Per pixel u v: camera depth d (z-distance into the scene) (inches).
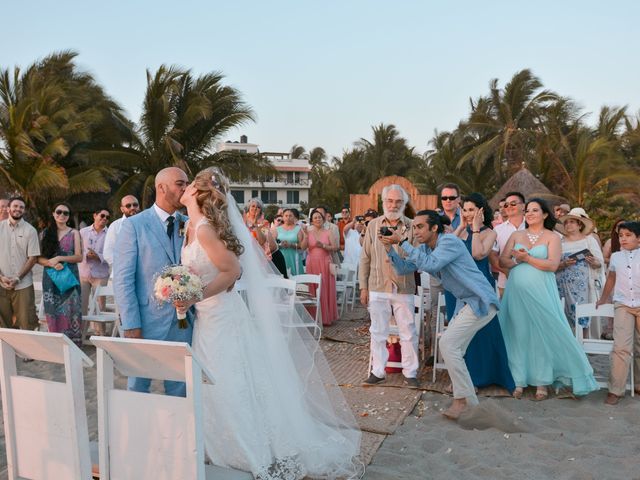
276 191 2496.3
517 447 159.6
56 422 116.0
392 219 219.3
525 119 1254.9
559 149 1070.4
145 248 144.0
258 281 147.6
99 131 1002.7
